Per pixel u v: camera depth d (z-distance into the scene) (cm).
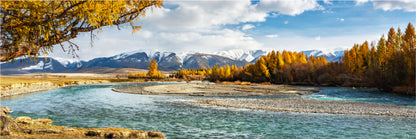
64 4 840
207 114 2608
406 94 5356
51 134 1201
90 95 5119
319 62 12131
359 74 9694
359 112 2770
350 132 1814
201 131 1819
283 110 2912
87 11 830
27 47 822
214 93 5734
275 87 8588
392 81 6394
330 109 2997
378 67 7812
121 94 5425
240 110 2916
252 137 1658
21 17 783
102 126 1972
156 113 2670
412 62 6138
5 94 4856
